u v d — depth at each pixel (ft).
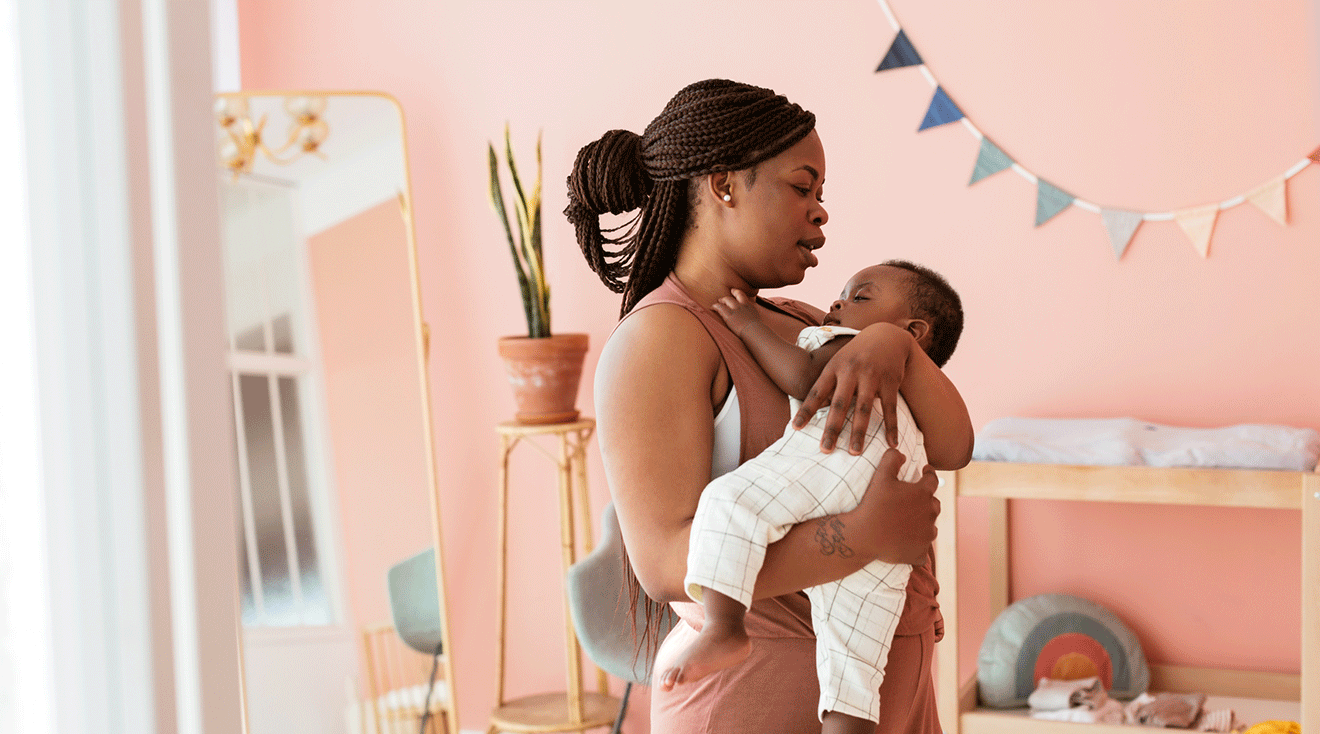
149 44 1.55
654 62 9.56
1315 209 7.98
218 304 1.61
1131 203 8.39
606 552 7.50
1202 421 8.30
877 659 3.29
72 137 1.50
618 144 3.72
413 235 9.56
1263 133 8.07
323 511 9.43
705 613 3.10
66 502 1.51
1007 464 7.26
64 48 1.50
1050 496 7.18
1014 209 8.66
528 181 9.96
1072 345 8.57
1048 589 8.76
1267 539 8.21
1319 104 7.91
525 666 10.21
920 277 4.32
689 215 3.66
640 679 7.32
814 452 3.27
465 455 10.27
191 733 1.57
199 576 1.57
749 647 3.10
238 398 9.38
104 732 1.52
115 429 1.50
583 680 10.04
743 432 3.43
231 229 9.58
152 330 1.52
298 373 9.52
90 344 1.50
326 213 9.65
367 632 9.40
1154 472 6.93
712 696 3.45
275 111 9.72
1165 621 8.47
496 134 10.03
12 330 1.51
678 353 3.35
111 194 1.49
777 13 9.20
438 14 10.14
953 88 8.76
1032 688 8.06
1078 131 8.48
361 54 10.39
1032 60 8.56
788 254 3.63
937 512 3.28
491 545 10.23
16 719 1.53
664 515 3.24
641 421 3.28
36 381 1.51
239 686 1.63
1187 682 8.28
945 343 4.34
